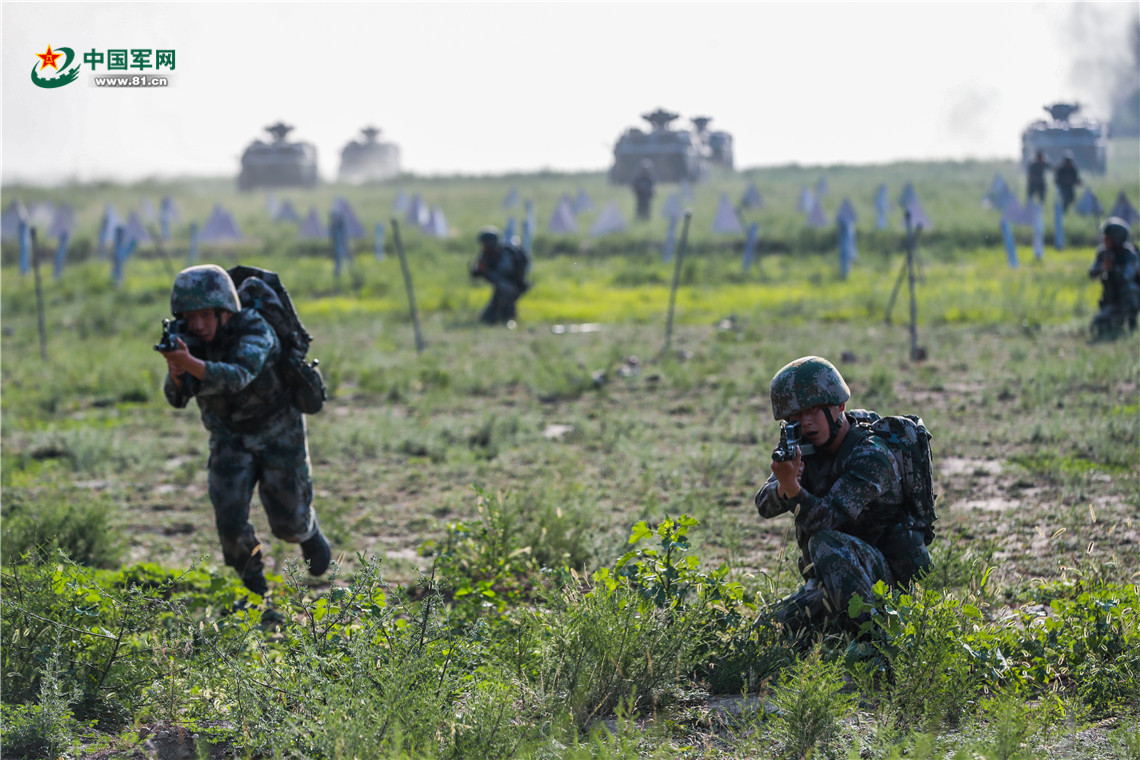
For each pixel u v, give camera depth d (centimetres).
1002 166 12900
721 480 2161
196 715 1023
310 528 1504
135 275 7844
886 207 8831
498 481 2245
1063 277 6153
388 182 15425
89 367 3991
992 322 4725
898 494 1098
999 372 3331
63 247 7562
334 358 3991
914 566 1115
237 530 1430
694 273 7106
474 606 1309
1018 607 1284
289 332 1414
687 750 894
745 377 3450
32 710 957
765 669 1041
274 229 10294
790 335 4512
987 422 2619
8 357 4366
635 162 13375
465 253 8575
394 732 847
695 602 1117
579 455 2477
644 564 1166
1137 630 1069
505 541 1562
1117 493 1917
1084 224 8056
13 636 1077
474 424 2872
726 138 15500
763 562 1542
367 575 1148
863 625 1020
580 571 1535
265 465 1452
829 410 1090
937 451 2316
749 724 915
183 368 1291
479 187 13862
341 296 6744
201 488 2316
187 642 1105
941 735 878
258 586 1466
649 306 5888
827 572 1069
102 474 2438
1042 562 1510
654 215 10431
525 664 1059
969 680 940
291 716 916
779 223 8944
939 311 5028
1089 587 1212
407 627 1050
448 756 866
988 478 2084
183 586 1465
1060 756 849
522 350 4388
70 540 1712
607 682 992
